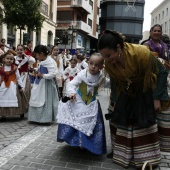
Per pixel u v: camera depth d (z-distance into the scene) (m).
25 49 8.53
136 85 3.20
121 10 45.84
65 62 13.88
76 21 35.28
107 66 3.21
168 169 3.40
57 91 5.64
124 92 3.27
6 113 5.68
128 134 3.34
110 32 2.96
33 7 13.71
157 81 3.24
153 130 3.32
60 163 3.50
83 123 3.51
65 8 35.59
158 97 3.27
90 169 3.35
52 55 8.60
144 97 3.23
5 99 5.64
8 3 13.56
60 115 3.63
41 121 5.44
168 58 4.38
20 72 6.35
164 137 3.61
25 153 3.79
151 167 3.26
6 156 3.65
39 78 5.48
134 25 46.03
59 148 4.04
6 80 5.64
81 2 35.41
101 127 3.69
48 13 25.70
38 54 5.42
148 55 3.02
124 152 3.42
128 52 2.98
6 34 18.22
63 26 35.41
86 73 3.62
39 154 3.77
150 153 3.31
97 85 3.67
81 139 3.44
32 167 3.34
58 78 7.81
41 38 24.00
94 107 3.63
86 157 3.72
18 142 4.26
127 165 3.38
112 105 3.65
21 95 5.90
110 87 3.64
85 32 37.78
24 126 5.31
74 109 3.60
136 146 3.31
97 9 45.03
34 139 4.44
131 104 3.29
